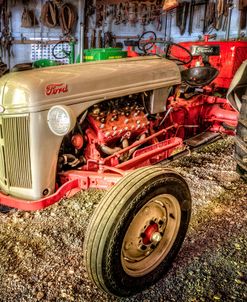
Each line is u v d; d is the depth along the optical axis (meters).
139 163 2.51
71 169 2.16
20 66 2.15
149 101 2.62
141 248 1.80
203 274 1.96
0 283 1.89
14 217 2.52
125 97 2.43
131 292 1.77
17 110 1.87
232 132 3.52
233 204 2.73
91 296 1.82
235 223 2.46
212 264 2.04
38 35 7.92
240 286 1.87
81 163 2.22
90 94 2.11
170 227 1.92
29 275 1.96
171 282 1.91
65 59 8.10
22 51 7.89
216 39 7.99
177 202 1.88
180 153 3.01
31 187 1.96
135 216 1.67
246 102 2.70
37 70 2.11
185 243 2.23
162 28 8.92
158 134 2.71
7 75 1.98
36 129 1.87
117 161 2.32
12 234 2.32
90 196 2.84
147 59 2.78
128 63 2.56
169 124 2.98
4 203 2.02
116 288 1.69
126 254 1.76
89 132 2.19
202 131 3.57
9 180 2.03
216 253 2.13
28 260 2.08
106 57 4.07
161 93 2.67
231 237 2.29
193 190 2.95
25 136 1.89
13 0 7.52
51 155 1.96
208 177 3.21
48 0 7.68
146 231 1.80
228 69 5.01
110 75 2.23
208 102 3.47
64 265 2.04
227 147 4.05
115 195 1.64
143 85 2.47
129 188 1.65
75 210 2.62
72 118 1.81
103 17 8.27
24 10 7.54
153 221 1.82
